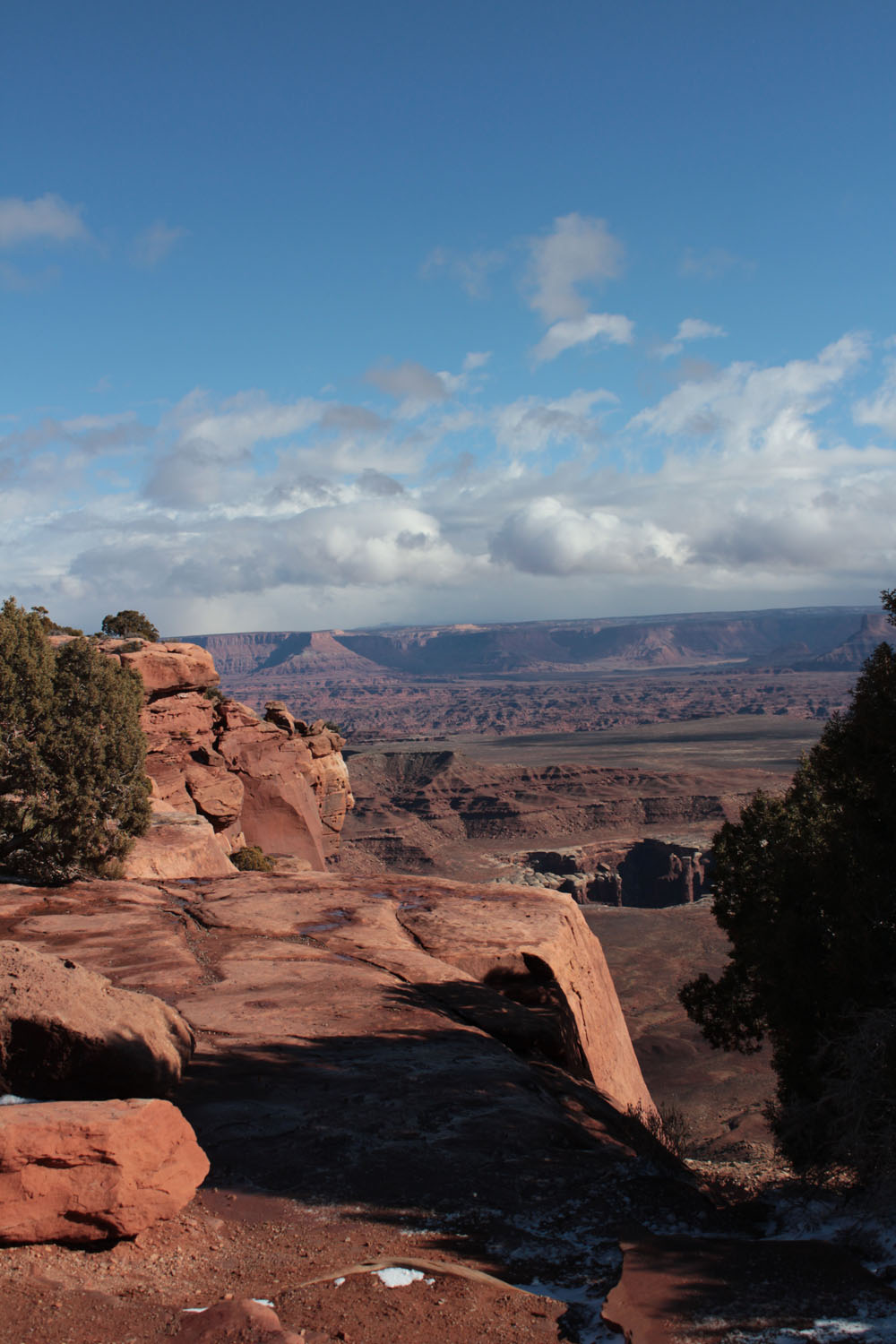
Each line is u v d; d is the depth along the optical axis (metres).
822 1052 10.96
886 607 13.77
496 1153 9.87
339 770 72.31
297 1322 5.97
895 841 12.94
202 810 50.75
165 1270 6.85
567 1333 5.89
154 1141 7.45
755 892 19.67
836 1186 9.95
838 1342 5.44
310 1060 13.05
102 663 28.67
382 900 27.31
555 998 21.02
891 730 12.45
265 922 23.62
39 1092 8.80
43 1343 5.59
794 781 20.47
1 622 26.95
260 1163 9.27
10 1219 6.66
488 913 26.12
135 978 17.55
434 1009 16.66
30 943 20.06
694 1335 5.57
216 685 57.12
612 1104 14.66
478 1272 6.86
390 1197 8.59
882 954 11.97
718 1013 20.61
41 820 26.73
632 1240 7.43
